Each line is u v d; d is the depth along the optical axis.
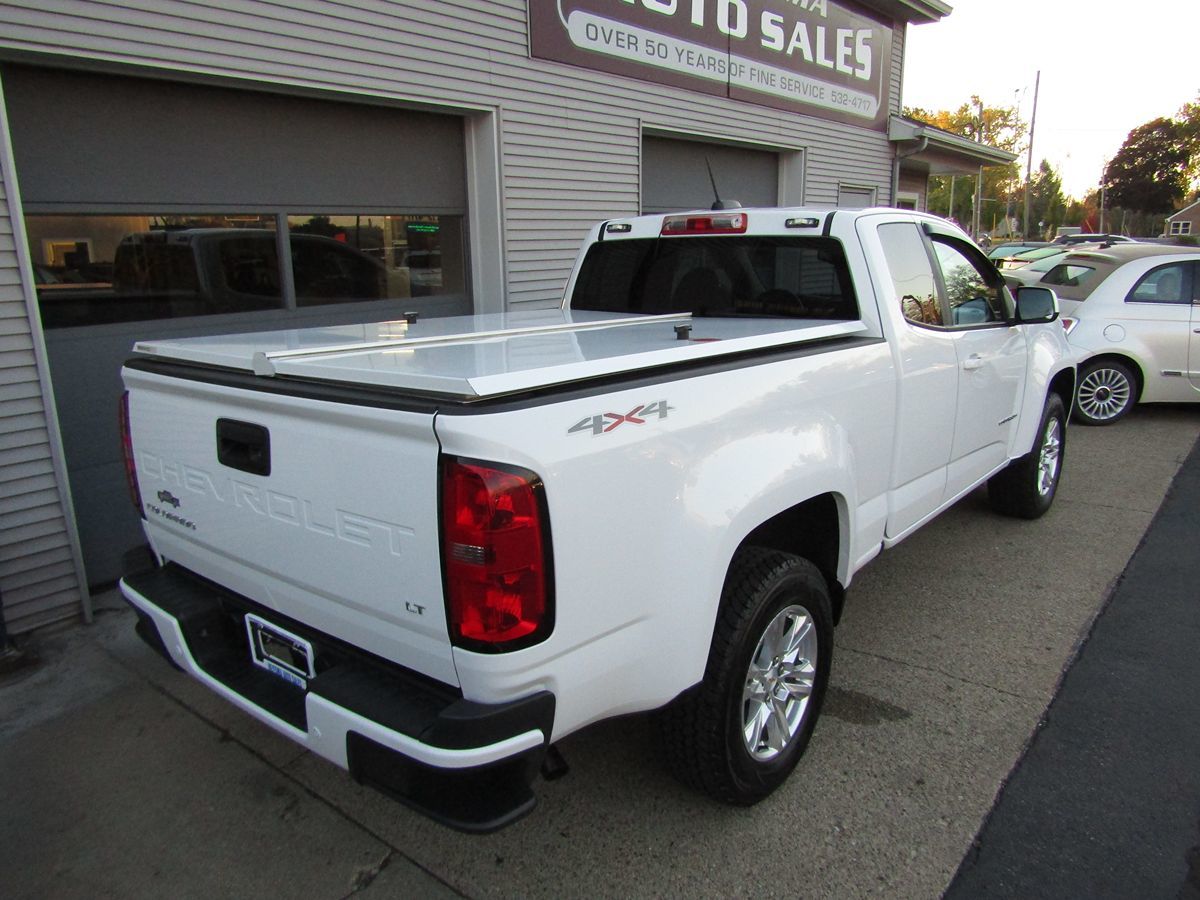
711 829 2.74
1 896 2.52
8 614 4.05
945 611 4.28
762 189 9.99
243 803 2.93
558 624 2.01
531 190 6.63
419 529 1.94
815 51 9.72
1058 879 2.49
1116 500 6.00
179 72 4.48
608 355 2.29
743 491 2.47
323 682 2.16
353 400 2.02
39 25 3.94
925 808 2.82
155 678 3.76
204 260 4.99
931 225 4.05
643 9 7.30
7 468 3.96
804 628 2.91
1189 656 3.80
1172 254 8.33
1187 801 2.82
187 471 2.62
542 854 2.65
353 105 5.61
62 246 4.40
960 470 4.21
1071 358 5.41
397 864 2.63
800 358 2.83
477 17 5.95
